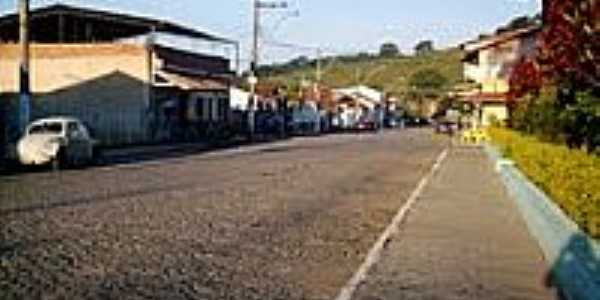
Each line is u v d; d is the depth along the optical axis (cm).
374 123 11800
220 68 7319
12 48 5431
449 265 1370
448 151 5544
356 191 2648
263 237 1616
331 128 10750
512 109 4869
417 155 4972
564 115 2302
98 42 6188
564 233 1351
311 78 18525
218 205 2133
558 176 1825
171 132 5925
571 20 1892
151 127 5475
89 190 2427
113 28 6456
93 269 1234
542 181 2119
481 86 7419
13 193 2297
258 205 2164
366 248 1526
